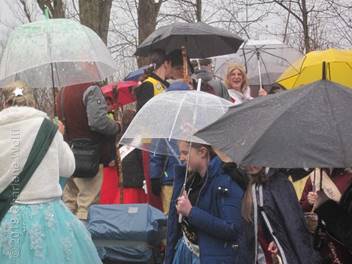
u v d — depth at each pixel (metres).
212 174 6.78
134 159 10.91
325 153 5.12
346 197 6.29
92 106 10.36
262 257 6.18
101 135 10.62
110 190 10.99
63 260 7.36
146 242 8.81
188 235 6.95
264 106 5.71
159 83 10.55
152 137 7.15
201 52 12.40
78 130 10.52
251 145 5.29
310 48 21.11
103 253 8.85
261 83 14.05
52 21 8.72
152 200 10.40
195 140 6.80
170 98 7.38
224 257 6.67
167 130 7.14
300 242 5.99
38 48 8.48
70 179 10.91
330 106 5.44
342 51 11.37
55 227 7.40
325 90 5.59
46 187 7.42
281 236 6.02
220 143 5.62
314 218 7.14
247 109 5.78
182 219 6.96
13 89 7.63
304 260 5.95
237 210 6.64
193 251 6.92
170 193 9.86
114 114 12.29
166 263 7.24
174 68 10.69
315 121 5.32
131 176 10.95
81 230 7.66
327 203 6.43
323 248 6.46
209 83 10.67
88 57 8.55
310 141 5.20
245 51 14.74
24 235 7.29
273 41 15.06
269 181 6.18
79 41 8.59
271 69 14.72
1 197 7.35
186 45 11.99
